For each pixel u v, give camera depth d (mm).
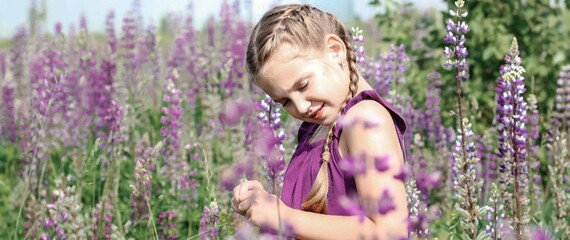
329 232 2791
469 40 6969
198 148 5918
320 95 2895
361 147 2807
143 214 4941
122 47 7434
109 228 4559
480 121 6676
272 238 2666
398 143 2926
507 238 3496
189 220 5141
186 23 8508
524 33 7062
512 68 3656
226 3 8258
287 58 2904
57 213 4293
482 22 6945
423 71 7129
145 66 8281
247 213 2908
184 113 7008
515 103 3658
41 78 7445
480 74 6941
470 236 3354
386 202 2447
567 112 5547
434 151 5844
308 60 2912
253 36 3008
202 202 5363
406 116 6086
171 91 5641
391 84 5973
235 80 6750
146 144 5676
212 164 6055
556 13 7188
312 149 3133
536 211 4781
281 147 3363
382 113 2889
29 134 6430
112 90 7066
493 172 4938
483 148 5152
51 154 6910
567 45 7168
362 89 3066
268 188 3404
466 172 3357
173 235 4949
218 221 3857
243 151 5480
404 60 5930
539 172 6035
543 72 6797
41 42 8898
